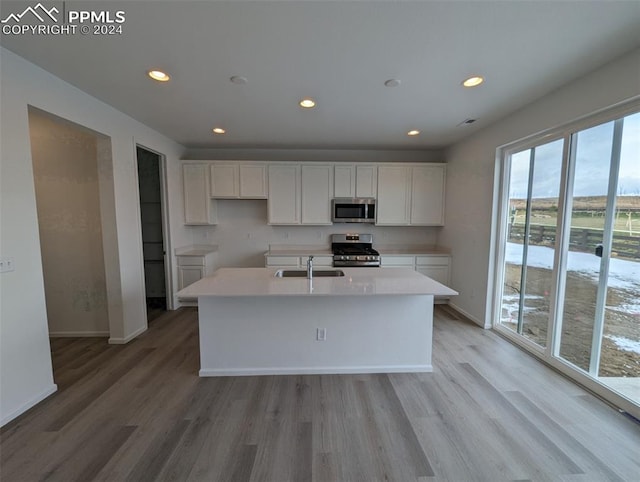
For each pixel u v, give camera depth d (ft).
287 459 5.30
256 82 7.66
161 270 14.55
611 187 6.85
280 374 8.22
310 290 7.29
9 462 5.20
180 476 4.95
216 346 8.15
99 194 9.74
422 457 5.34
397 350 8.39
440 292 7.13
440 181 14.93
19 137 6.41
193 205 14.55
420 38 5.77
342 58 6.51
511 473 4.99
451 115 10.11
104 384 7.68
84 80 7.53
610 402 6.84
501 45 5.99
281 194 14.70
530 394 7.22
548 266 8.82
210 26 5.41
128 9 4.94
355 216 14.83
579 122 7.61
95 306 10.66
